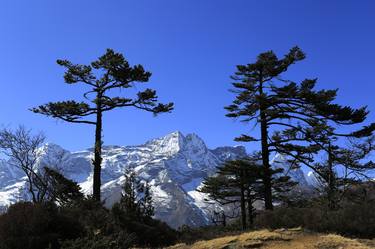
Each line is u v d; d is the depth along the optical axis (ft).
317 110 115.75
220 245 53.62
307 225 58.65
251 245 51.85
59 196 103.14
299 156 118.93
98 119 117.60
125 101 117.91
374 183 98.78
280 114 119.96
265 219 64.95
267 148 122.62
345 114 112.37
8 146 109.91
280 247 50.52
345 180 100.83
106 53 113.19
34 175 108.27
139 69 115.65
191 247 56.08
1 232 55.62
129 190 71.41
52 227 58.23
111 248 51.26
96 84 119.14
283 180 142.92
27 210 57.67
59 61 115.14
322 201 85.30
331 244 49.90
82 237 54.60
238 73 128.98
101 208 73.92
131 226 63.87
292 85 114.93
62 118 115.34
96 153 115.44
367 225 55.72
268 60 125.08
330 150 109.91
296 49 124.06
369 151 109.50
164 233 66.64
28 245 54.39
